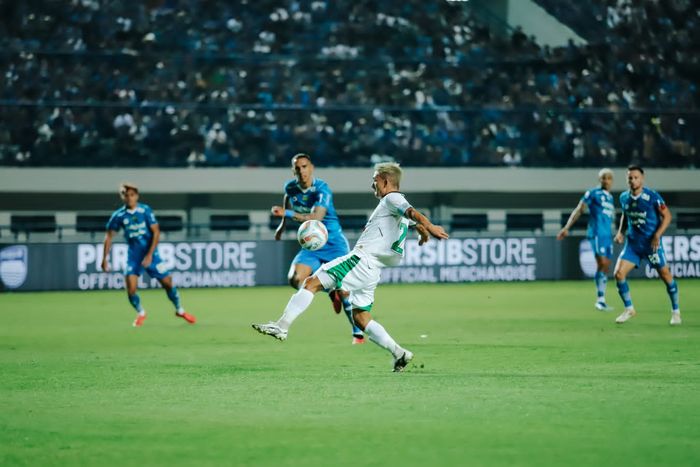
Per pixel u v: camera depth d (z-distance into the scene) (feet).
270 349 107.34
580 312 163.22
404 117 330.34
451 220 297.12
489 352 101.30
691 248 277.85
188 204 305.53
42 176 294.66
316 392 72.02
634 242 138.21
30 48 323.16
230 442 52.95
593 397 68.39
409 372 84.12
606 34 359.87
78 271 250.37
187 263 257.34
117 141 310.65
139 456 49.44
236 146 315.37
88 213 301.02
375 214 80.74
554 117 334.85
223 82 327.67
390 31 348.38
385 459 48.21
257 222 310.24
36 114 310.04
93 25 330.95
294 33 342.64
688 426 56.85
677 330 127.34
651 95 347.56
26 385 78.38
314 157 318.45
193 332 132.46
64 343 117.80
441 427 56.90
